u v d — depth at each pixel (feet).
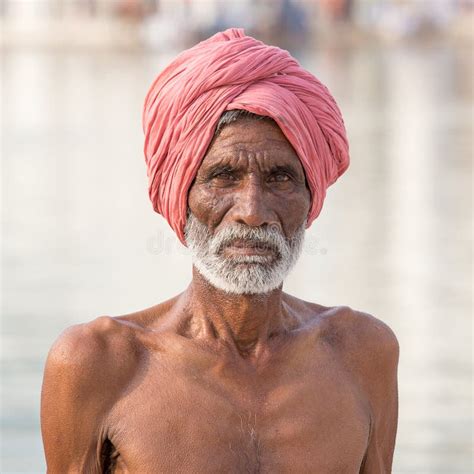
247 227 23.30
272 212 23.45
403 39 463.42
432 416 59.47
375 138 186.91
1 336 73.10
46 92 268.62
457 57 381.81
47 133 196.24
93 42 423.23
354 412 24.45
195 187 23.77
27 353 69.31
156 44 392.27
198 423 23.30
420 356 69.87
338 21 466.70
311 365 24.61
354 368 25.14
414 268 93.97
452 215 120.06
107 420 23.45
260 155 23.30
